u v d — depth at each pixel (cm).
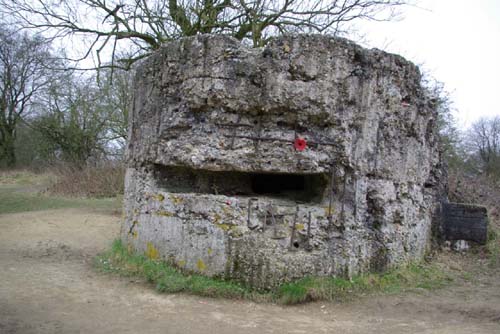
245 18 1243
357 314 456
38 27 1239
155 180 584
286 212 514
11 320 396
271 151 518
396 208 597
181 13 1209
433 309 479
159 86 576
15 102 2662
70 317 414
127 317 420
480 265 700
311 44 517
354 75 539
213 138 522
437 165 768
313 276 511
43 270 593
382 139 571
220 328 399
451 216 767
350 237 536
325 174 541
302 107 518
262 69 511
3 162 2711
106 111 2133
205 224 506
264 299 477
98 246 772
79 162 2120
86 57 1277
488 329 416
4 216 1113
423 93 668
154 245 557
